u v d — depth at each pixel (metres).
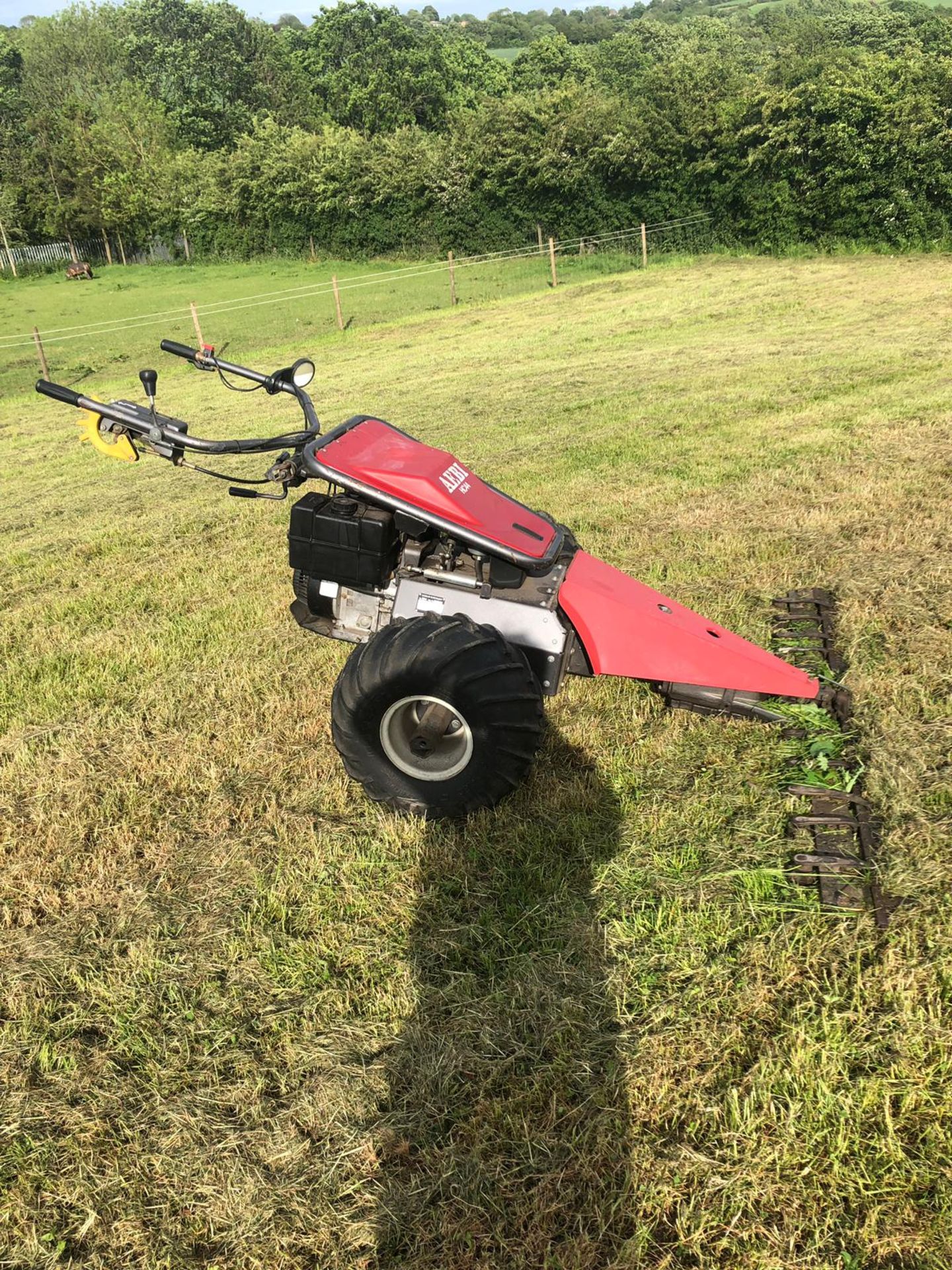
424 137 36.03
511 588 3.81
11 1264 2.21
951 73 21.44
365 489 3.72
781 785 3.70
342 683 3.49
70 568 7.34
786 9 115.81
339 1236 2.21
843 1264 2.08
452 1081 2.56
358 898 3.27
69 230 51.06
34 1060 2.75
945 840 3.30
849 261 22.56
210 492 9.62
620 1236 2.16
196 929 3.22
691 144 26.09
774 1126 2.37
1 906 3.41
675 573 5.85
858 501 6.83
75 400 4.00
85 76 70.50
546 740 4.12
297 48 98.81
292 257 41.41
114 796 4.01
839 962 2.85
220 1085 2.61
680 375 12.16
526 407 11.42
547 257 29.98
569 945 2.99
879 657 4.61
